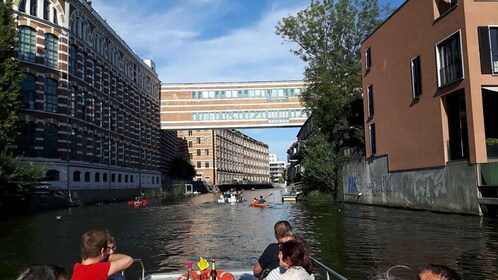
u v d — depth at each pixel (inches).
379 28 1341.0
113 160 2388.0
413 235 658.8
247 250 616.1
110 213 1398.9
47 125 1692.9
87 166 1987.0
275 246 253.4
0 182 1213.7
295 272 180.1
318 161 1786.4
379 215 1016.2
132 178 2689.5
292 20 1833.2
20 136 1577.3
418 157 1103.6
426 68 1062.4
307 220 964.6
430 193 1047.6
